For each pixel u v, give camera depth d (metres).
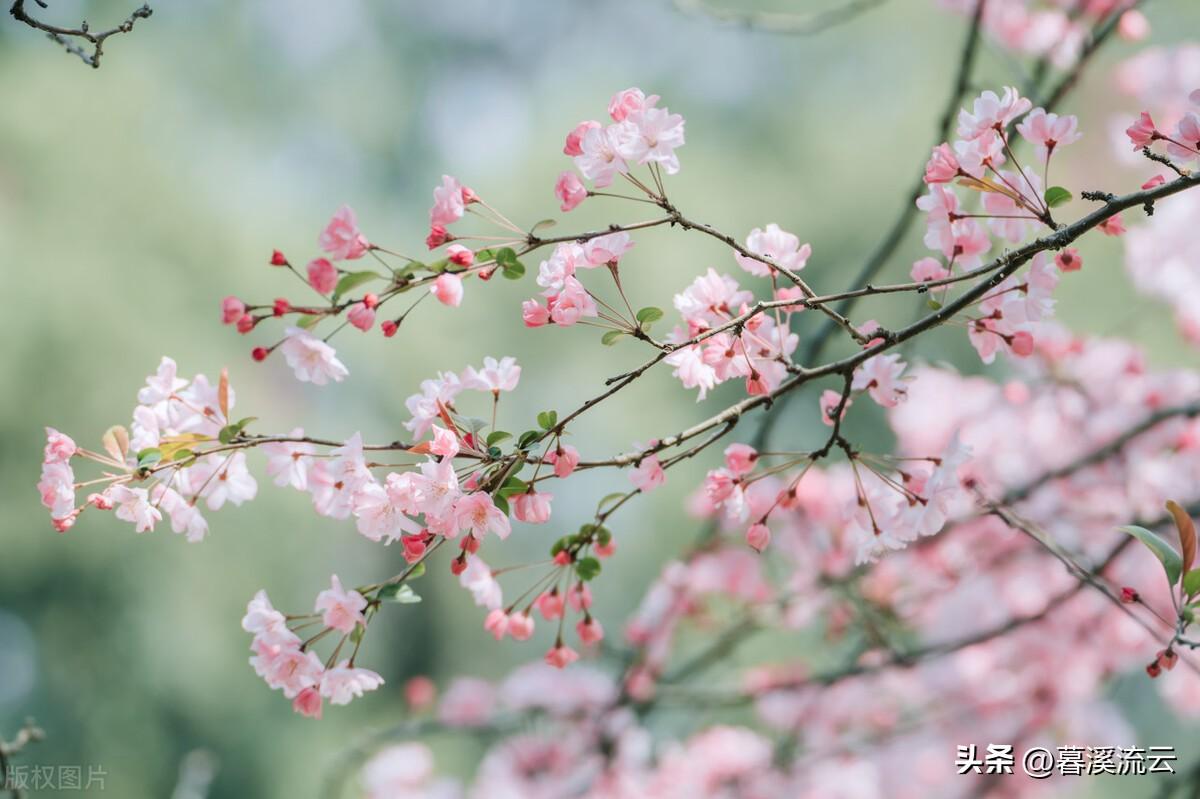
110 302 10.52
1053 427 4.78
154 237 11.16
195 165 12.53
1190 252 4.89
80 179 10.92
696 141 14.47
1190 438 4.53
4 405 10.08
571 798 5.22
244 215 12.36
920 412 5.00
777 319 2.25
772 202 13.32
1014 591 5.05
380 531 2.00
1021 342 2.25
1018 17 4.81
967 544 4.73
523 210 12.85
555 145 13.38
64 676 10.99
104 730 10.97
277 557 11.33
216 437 2.16
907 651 4.72
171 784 11.20
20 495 10.25
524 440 2.01
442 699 5.81
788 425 11.58
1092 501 4.72
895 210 13.02
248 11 15.19
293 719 11.70
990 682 5.31
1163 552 2.24
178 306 11.05
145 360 10.62
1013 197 2.11
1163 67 4.73
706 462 11.62
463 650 14.44
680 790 5.25
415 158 17.94
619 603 11.95
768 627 4.98
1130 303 9.46
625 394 12.76
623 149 2.00
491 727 5.17
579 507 12.59
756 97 14.90
